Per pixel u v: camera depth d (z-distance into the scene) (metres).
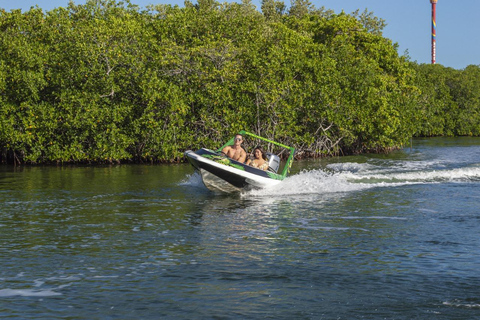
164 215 12.59
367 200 14.86
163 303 6.78
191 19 34.62
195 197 15.50
